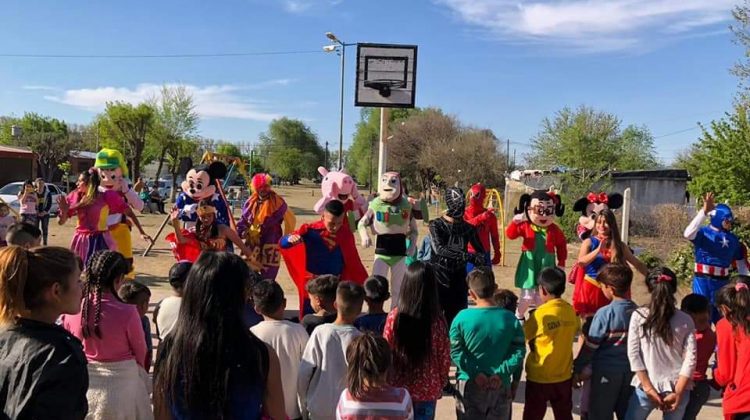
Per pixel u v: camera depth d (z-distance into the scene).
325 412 3.71
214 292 2.54
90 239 7.54
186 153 43.06
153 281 11.94
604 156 38.72
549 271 4.71
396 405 3.21
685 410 4.48
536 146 40.44
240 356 2.53
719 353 4.16
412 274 4.01
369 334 3.34
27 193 15.64
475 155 46.78
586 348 4.57
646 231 20.78
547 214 8.14
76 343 2.47
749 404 3.94
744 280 5.02
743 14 20.89
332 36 33.66
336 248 7.02
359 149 69.25
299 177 98.12
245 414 2.52
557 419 4.60
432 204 41.41
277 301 4.08
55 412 2.29
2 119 55.97
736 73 20.77
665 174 25.75
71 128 59.81
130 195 8.04
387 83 9.40
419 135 51.81
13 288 2.45
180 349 2.52
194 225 7.33
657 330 4.16
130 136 41.72
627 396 4.46
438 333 3.99
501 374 4.19
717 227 7.36
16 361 2.34
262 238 7.92
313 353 3.81
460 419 4.30
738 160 18.06
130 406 3.67
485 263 6.68
